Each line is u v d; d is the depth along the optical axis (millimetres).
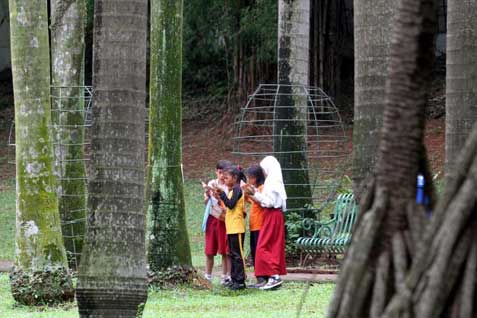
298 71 26016
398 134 7172
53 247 19531
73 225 24562
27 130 19172
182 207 21984
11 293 20422
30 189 19391
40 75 18984
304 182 25984
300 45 25922
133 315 12000
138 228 11938
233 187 21078
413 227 6887
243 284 21047
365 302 6852
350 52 49750
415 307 6453
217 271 25703
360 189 11031
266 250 21234
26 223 19438
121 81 11695
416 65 7199
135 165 11875
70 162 24797
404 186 7078
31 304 19406
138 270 11953
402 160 7133
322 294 20516
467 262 6387
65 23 25016
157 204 21828
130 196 11852
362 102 11156
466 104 10953
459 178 6508
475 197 6359
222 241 21891
